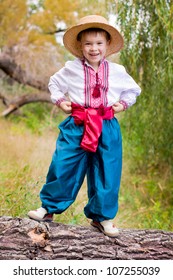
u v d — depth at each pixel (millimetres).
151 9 5320
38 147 7445
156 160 6762
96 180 3174
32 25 10094
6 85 12328
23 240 3055
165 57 5258
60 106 3238
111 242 3176
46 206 3209
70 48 3365
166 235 3316
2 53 10305
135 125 6426
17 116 11445
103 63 3234
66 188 3191
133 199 6016
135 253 3150
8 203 4070
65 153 3168
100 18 3186
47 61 10375
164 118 5922
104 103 3193
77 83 3186
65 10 9789
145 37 5512
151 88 5770
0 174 5297
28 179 4758
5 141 7746
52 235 3104
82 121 3164
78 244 3107
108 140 3172
